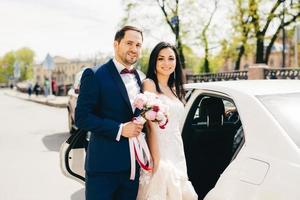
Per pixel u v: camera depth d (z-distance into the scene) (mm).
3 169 7160
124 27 2820
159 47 3225
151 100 2670
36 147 9312
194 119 4078
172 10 28438
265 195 2219
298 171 2150
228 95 3047
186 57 31078
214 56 29062
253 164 2396
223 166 4082
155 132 2994
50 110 21672
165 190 2992
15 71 40906
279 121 2504
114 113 2744
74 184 6141
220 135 4102
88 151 2863
